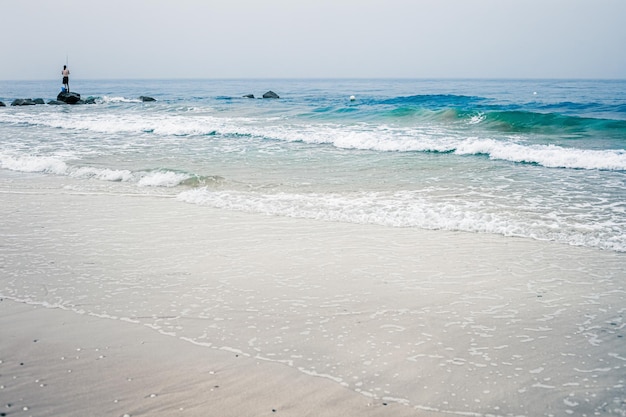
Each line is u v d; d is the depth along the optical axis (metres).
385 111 24.72
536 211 8.54
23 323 4.65
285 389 3.57
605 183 10.81
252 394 3.50
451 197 9.52
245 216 8.42
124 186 10.80
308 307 4.99
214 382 3.66
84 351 4.11
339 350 4.14
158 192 10.23
